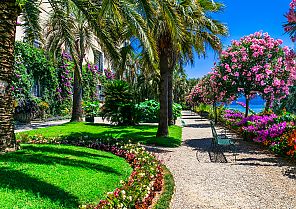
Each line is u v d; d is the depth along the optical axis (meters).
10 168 5.24
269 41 13.45
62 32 8.26
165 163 8.09
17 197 4.00
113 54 8.59
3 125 6.61
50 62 21.28
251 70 13.41
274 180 6.22
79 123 17.78
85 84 29.25
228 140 9.94
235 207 4.71
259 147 10.82
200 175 6.75
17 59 17.97
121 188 4.35
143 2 6.97
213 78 15.83
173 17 7.95
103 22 8.24
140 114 18.09
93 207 3.60
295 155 7.99
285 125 10.05
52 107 22.52
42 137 10.42
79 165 6.12
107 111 17.77
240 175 6.68
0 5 6.34
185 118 32.12
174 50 12.37
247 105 15.27
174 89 54.22
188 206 4.77
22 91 18.36
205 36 13.70
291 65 9.44
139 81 24.25
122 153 8.09
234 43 14.04
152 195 4.96
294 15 7.64
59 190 4.50
